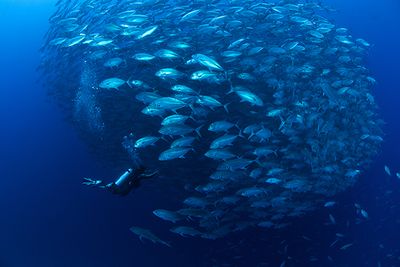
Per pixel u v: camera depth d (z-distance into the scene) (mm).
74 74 12102
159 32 9852
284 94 9289
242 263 11406
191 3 10672
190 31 10195
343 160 9812
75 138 14773
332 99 8703
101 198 13719
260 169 8133
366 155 11125
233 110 9484
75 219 13883
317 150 9055
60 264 13695
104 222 13531
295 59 9969
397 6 17578
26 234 14250
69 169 14500
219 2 11109
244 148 8992
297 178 8359
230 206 9750
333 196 11703
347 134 9750
